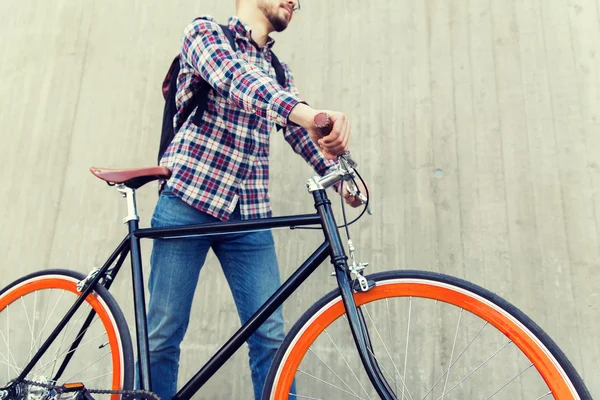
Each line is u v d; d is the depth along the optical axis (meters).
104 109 2.12
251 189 1.24
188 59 1.13
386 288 0.94
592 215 1.54
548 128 1.67
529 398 1.44
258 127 1.27
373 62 1.91
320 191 1.03
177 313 1.17
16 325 1.88
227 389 1.65
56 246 1.94
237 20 1.29
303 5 2.07
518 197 1.62
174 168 1.19
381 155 1.79
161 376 1.15
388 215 1.71
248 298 1.24
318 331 0.97
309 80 1.94
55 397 1.06
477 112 1.75
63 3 2.36
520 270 1.55
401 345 1.58
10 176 2.09
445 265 1.61
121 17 2.26
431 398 1.50
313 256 1.00
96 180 2.01
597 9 1.76
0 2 2.39
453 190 1.69
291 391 1.07
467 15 1.89
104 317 1.17
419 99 1.82
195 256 1.20
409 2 1.96
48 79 2.22
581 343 1.44
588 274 1.49
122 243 1.21
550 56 1.75
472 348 1.53
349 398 1.56
